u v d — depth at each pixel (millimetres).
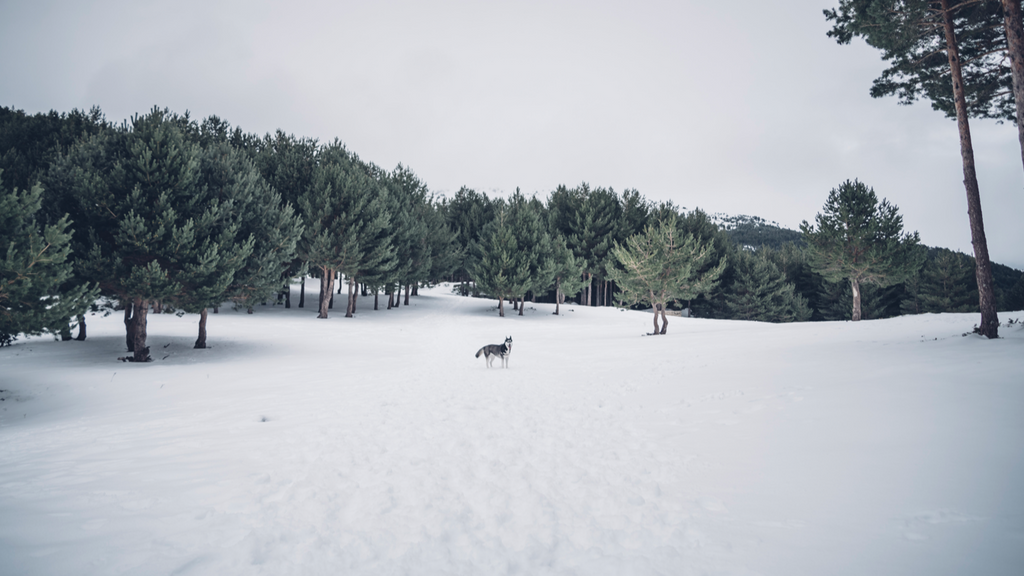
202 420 8375
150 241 17703
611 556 3330
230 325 30703
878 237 33812
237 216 21594
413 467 5594
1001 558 2797
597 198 59781
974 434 5016
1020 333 13000
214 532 3662
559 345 24594
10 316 11102
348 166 44312
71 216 18219
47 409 10586
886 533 3264
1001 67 14594
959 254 54688
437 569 3225
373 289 43094
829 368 10203
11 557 3029
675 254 28312
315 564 3242
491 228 55750
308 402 10164
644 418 7891
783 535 3396
